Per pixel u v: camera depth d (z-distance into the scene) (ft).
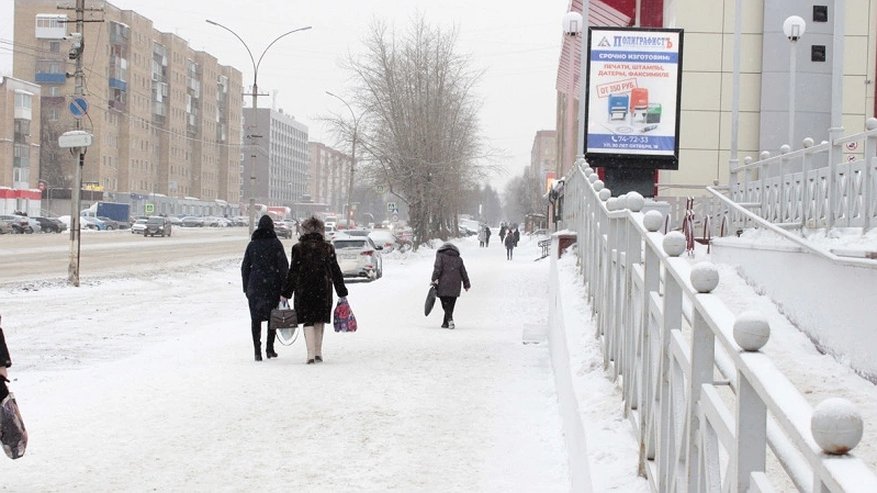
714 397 10.93
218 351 44.78
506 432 26.71
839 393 24.41
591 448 17.76
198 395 32.27
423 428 27.27
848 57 112.16
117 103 380.37
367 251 111.55
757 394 8.89
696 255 66.80
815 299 35.24
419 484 21.48
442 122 201.67
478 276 115.65
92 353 44.83
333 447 24.94
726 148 113.19
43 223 273.33
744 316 8.96
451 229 314.55
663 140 70.08
